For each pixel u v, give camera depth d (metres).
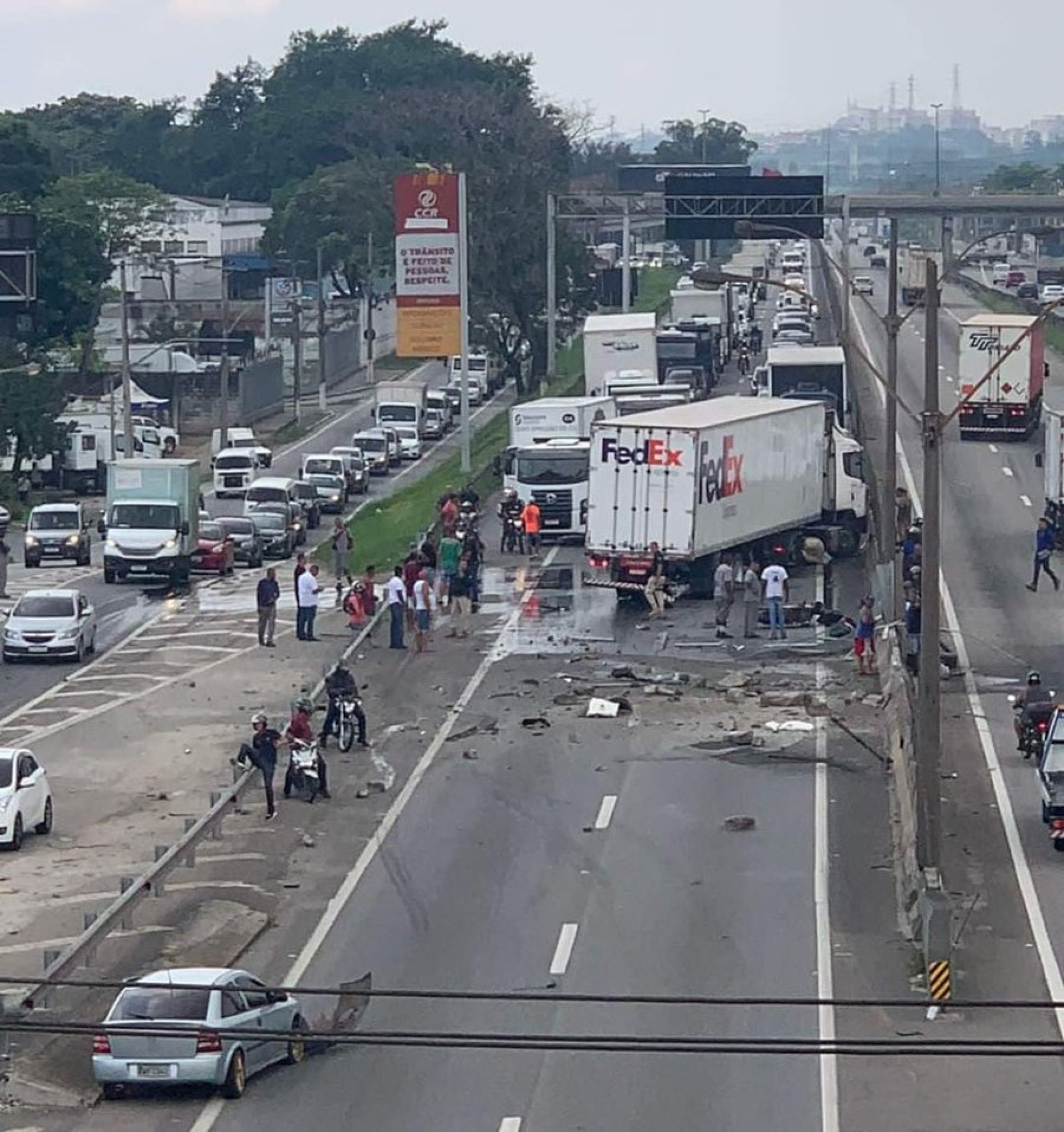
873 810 47.91
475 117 157.38
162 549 86.31
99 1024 27.80
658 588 72.31
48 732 57.72
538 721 56.94
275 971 36.62
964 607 73.25
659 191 192.38
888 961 36.91
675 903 40.66
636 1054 32.53
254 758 47.81
